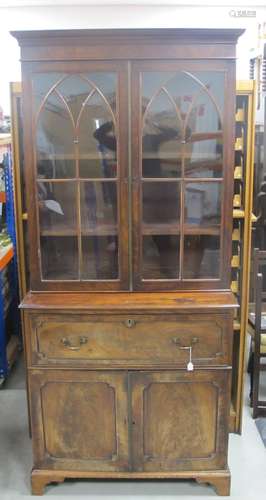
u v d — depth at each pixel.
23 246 2.16
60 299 1.82
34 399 1.86
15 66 3.88
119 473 1.92
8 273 3.03
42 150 1.77
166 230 1.82
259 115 3.17
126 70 1.68
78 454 1.91
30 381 1.85
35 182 1.78
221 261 1.84
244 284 2.17
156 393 1.85
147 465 1.91
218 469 1.91
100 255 1.86
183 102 1.72
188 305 1.76
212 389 1.84
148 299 1.82
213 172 1.78
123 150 1.74
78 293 1.87
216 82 1.70
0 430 2.34
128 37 1.64
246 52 3.70
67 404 1.87
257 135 3.21
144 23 3.81
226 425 1.87
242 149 2.09
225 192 1.78
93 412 1.87
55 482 1.96
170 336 1.79
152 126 1.73
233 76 1.69
